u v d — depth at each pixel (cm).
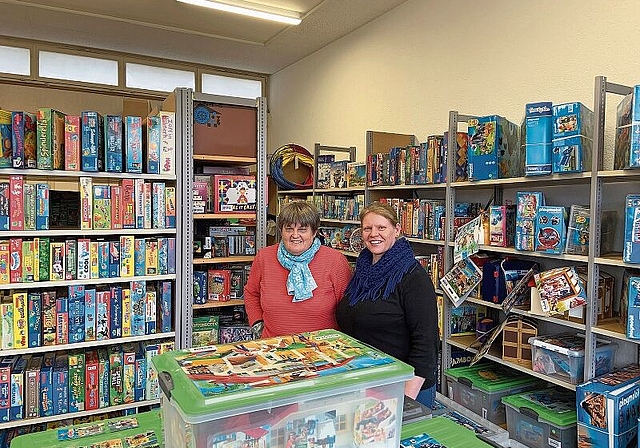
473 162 273
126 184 254
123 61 577
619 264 206
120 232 252
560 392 262
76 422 256
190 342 269
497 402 269
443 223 306
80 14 454
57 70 546
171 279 269
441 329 307
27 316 236
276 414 94
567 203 279
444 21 363
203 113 276
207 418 86
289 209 218
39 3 430
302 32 487
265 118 290
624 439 201
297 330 219
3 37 520
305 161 478
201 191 275
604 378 219
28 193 234
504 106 314
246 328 289
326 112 530
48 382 239
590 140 232
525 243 245
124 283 273
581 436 209
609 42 254
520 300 257
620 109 212
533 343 248
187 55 582
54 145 239
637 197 199
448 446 126
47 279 239
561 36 277
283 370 103
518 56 304
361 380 100
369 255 211
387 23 428
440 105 368
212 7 423
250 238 293
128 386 254
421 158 322
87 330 246
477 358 274
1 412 231
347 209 404
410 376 106
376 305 194
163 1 424
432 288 193
